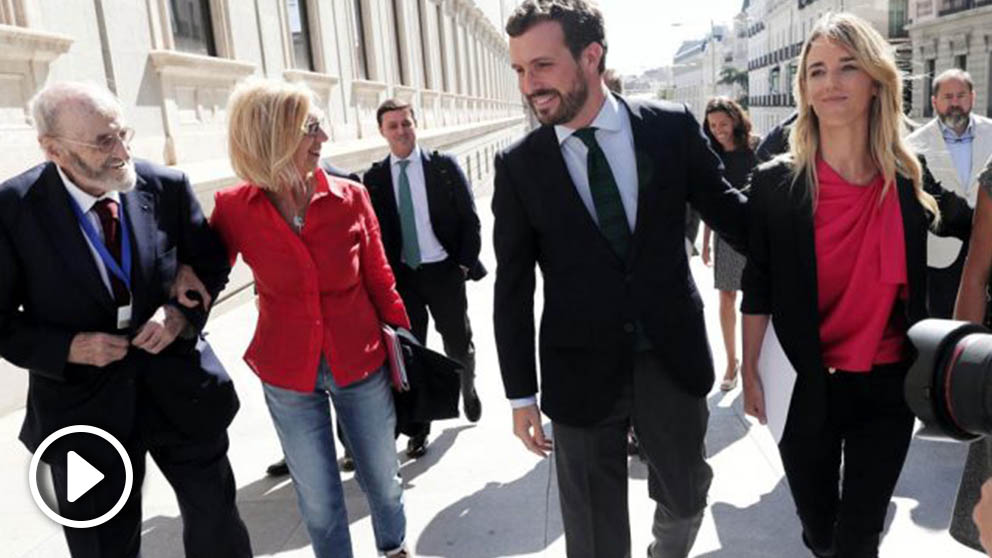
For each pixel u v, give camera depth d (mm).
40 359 2010
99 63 6312
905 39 30875
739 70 77375
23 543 3176
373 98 14133
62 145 1929
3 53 5137
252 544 3121
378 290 2643
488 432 4195
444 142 19062
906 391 1140
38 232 2021
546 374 2195
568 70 1952
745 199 2195
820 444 2121
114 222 2131
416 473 3727
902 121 1957
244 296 8312
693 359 2133
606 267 2078
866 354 1994
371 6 14047
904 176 1973
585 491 2209
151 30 7086
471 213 4012
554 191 2072
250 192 2377
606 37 2029
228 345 6438
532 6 1949
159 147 7148
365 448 2619
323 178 2420
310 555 3018
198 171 7496
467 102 25875
